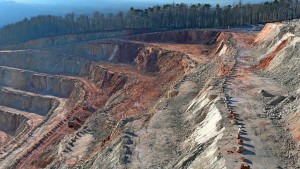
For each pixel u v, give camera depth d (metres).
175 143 41.03
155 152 39.25
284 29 72.06
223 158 29.03
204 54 99.12
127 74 103.50
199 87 61.56
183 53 99.31
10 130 109.69
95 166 42.22
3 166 66.88
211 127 38.12
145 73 104.44
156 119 49.09
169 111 52.03
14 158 69.31
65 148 57.03
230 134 33.88
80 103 93.94
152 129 45.66
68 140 61.16
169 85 81.12
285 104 40.53
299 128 33.50
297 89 44.94
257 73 58.91
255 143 32.09
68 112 93.44
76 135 62.06
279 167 28.00
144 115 53.34
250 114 39.59
